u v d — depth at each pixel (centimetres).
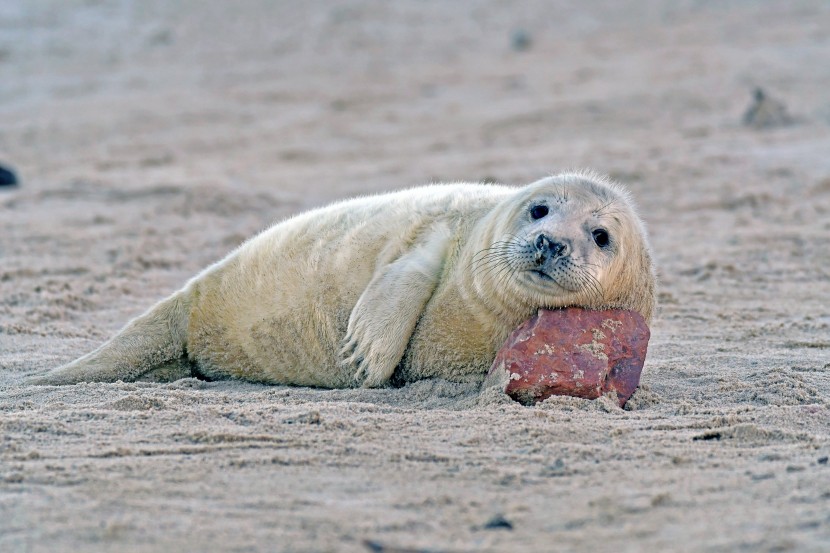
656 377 2486
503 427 2009
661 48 9331
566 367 2211
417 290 2389
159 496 1658
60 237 4362
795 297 3472
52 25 10431
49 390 2327
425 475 1764
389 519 1573
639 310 2456
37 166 6212
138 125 7381
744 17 10375
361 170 6028
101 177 5738
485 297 2314
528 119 7138
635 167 5594
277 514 1590
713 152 5859
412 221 2525
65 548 1476
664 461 1841
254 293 2577
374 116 7569
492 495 1675
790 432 1986
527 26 10781
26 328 2997
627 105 7331
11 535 1516
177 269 3988
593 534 1519
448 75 8831
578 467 1805
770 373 2458
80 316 3244
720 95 7425
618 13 11088
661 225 4594
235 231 4578
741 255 4053
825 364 2584
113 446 1892
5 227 4528
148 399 2175
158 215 4853
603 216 2319
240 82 8762
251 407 2150
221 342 2611
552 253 2206
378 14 11194
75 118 7569
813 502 1614
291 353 2550
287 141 6925
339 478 1747
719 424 2069
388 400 2295
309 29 10569
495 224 2383
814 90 7394
